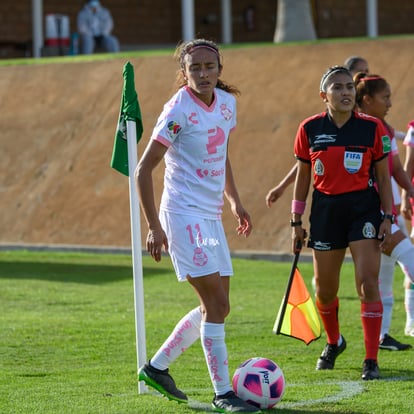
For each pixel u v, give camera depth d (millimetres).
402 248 29969
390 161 31188
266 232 62031
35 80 84000
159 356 23578
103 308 40750
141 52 88438
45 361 30078
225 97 23438
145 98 76688
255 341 33125
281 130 69375
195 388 25906
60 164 74375
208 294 22938
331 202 27031
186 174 22984
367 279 26594
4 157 77188
